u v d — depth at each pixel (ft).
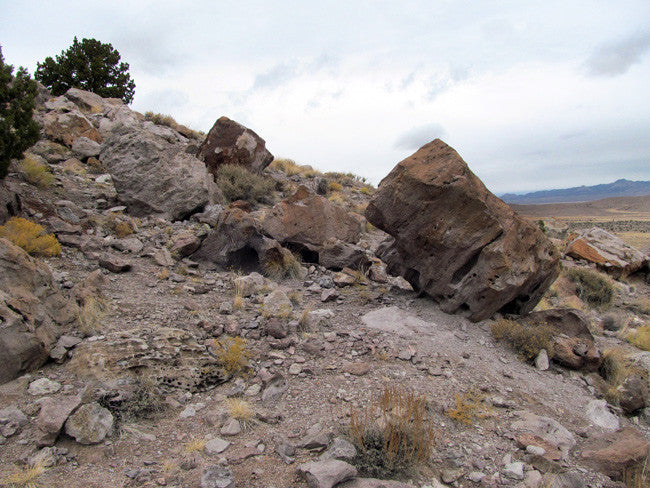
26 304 17.04
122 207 38.47
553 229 97.09
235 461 13.01
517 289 25.25
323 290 29.40
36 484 11.34
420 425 14.67
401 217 26.03
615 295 45.73
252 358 19.62
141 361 17.07
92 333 19.02
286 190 59.57
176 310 22.80
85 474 12.03
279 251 31.91
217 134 53.01
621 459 14.85
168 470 12.37
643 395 20.51
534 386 20.45
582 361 22.88
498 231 24.35
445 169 24.29
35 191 35.27
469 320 25.96
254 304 25.80
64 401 14.14
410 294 29.89
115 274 26.48
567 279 46.01
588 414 18.83
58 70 84.33
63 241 28.30
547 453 14.96
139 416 14.98
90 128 53.67
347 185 81.66
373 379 18.74
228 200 48.96
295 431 14.85
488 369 21.08
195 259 32.19
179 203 39.14
